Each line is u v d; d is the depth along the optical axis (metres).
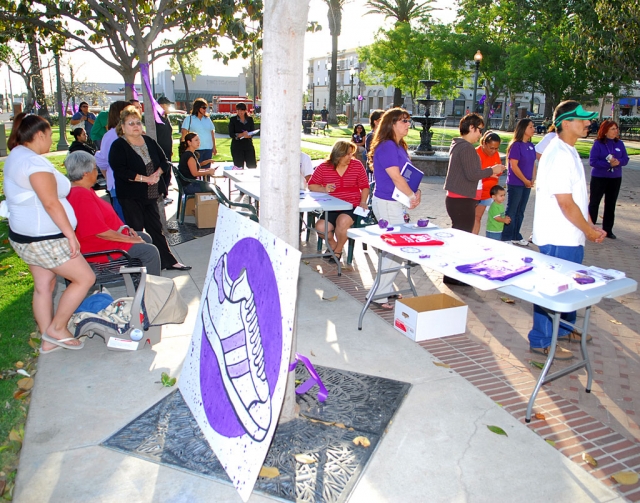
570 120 3.66
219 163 15.24
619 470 2.75
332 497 2.50
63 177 3.62
